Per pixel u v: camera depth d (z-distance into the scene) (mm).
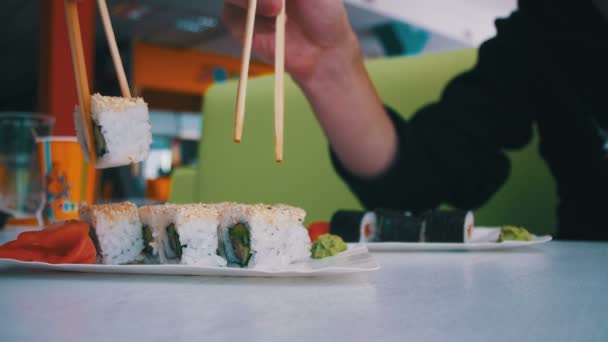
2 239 437
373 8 2736
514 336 167
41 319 192
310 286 252
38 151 531
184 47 3623
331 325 183
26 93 5086
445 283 257
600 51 608
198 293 236
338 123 617
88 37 1600
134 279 270
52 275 280
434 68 792
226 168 970
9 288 248
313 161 872
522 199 696
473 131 681
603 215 591
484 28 3305
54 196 521
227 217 323
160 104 3766
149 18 2965
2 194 586
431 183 664
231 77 3963
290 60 559
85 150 327
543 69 650
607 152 600
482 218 724
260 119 937
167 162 4082
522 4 693
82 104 313
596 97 609
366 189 660
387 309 205
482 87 701
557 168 640
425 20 2965
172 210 318
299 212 333
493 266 313
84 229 302
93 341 163
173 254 323
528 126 682
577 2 625
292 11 521
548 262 327
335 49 559
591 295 226
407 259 351
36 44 3309
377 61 863
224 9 521
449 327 180
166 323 187
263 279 269
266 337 168
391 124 660
